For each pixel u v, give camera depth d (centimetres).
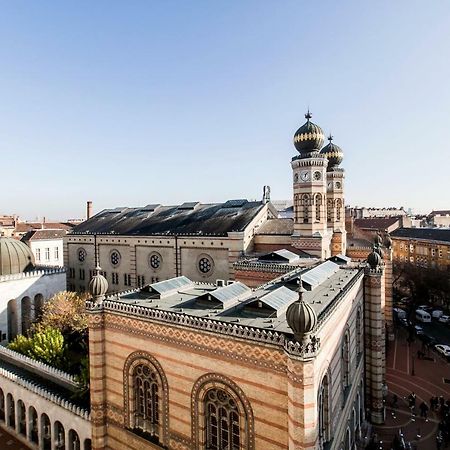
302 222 4322
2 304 4606
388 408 3422
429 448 2828
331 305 1998
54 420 2706
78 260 6253
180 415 1966
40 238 7825
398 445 2816
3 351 3538
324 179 4303
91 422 2377
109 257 5803
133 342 2184
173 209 6112
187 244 4862
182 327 1928
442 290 6650
